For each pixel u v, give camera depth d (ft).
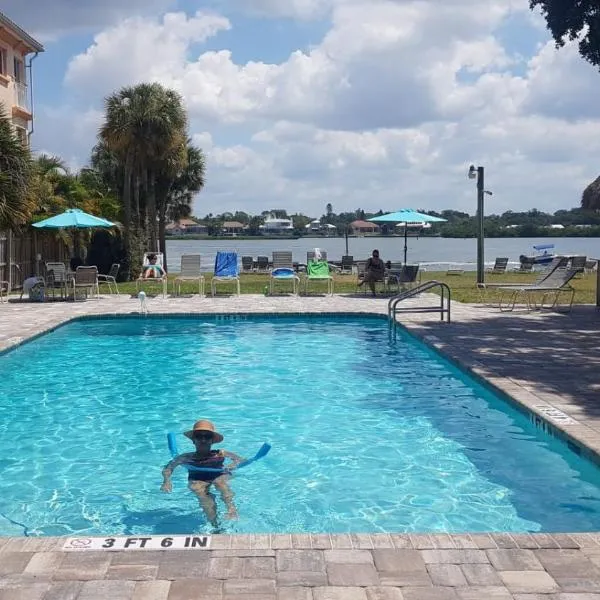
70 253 92.48
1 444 24.12
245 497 19.22
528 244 297.74
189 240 438.40
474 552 13.05
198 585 11.84
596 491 19.21
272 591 11.66
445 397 29.94
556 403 24.91
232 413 28.04
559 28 53.93
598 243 314.96
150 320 53.06
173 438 21.20
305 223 469.16
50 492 19.74
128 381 33.60
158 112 91.30
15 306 57.82
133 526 17.40
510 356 34.45
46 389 31.96
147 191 100.99
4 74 79.51
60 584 11.85
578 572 12.30
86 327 49.96
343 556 12.89
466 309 55.06
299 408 28.66
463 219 354.74
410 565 12.55
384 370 35.58
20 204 58.29
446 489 19.62
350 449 23.31
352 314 53.67
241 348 42.19
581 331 42.83
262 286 78.18
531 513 17.89
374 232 233.96
